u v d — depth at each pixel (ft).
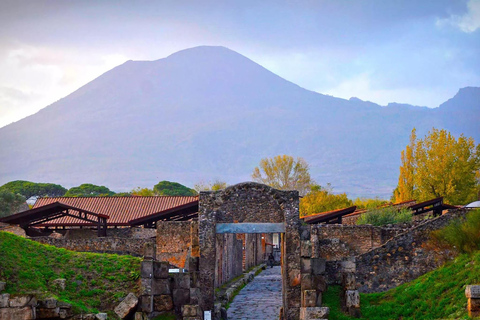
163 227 168.96
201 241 137.39
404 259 135.54
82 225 195.52
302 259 130.82
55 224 196.24
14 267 117.60
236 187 139.23
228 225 138.62
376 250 137.18
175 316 124.88
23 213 189.16
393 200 364.79
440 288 117.19
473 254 125.59
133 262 129.90
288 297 133.90
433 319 107.34
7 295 105.81
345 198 391.04
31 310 106.01
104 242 165.17
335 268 129.80
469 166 305.12
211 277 136.46
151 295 122.62
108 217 193.16
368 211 204.54
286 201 138.21
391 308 118.83
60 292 118.11
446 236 133.18
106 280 124.67
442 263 132.05
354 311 120.78
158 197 221.46
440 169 305.12
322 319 118.42
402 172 324.19
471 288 100.37
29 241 129.90
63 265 125.49
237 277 232.12
